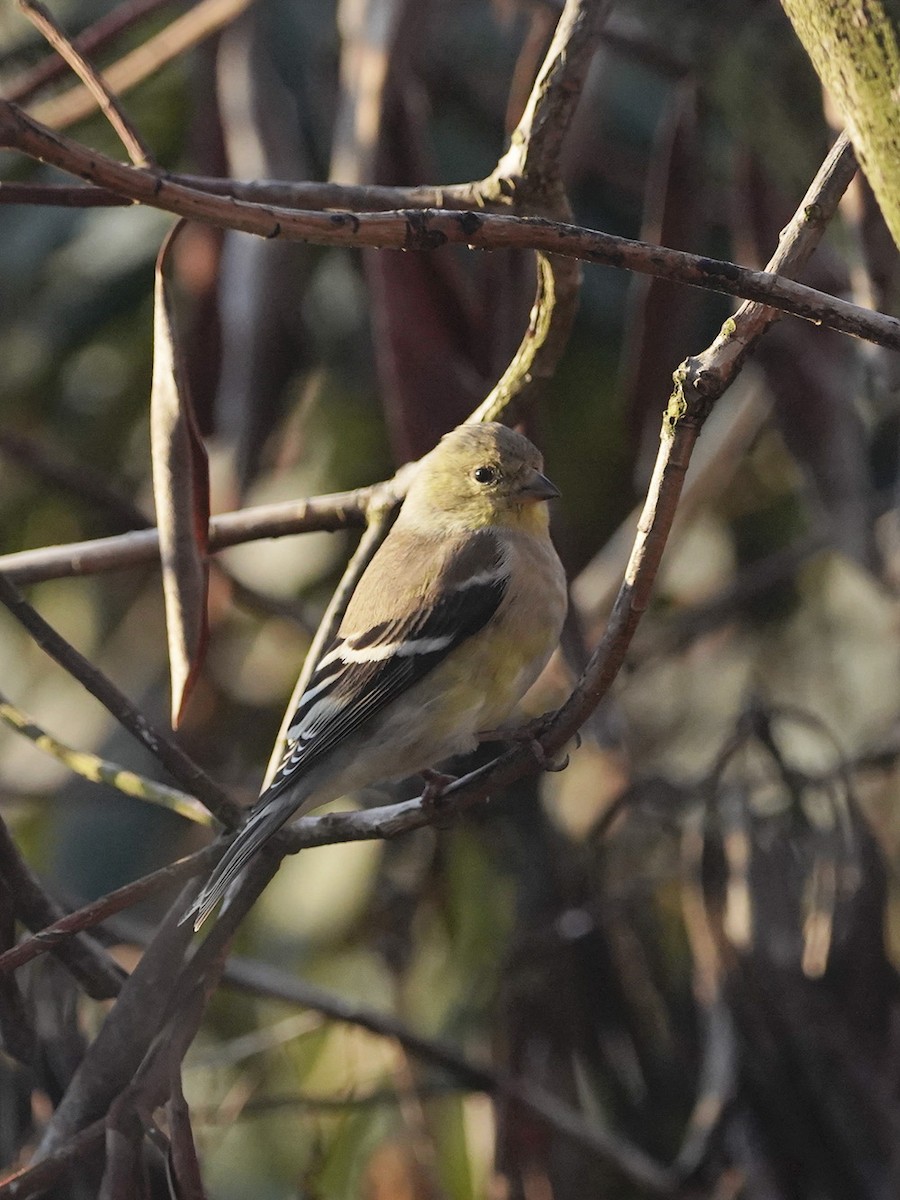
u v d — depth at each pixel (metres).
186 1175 5.96
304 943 11.11
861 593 12.79
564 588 9.09
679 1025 10.30
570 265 7.11
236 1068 11.09
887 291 7.53
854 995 8.94
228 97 10.68
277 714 11.72
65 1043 7.11
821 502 10.31
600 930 10.23
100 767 7.00
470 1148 10.29
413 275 8.46
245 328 10.01
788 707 9.14
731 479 12.99
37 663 12.87
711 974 9.09
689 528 12.59
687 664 12.83
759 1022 8.95
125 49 11.36
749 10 9.36
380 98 8.95
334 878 11.19
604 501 10.90
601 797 11.16
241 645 12.01
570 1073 10.04
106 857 11.26
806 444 10.16
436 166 11.62
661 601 13.14
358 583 9.05
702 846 9.16
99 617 12.69
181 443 6.45
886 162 4.96
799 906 9.00
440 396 8.45
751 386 11.64
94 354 11.96
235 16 9.40
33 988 7.04
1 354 11.82
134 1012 6.47
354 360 11.70
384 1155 10.34
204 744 11.48
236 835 6.60
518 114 9.18
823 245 9.15
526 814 10.73
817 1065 8.92
